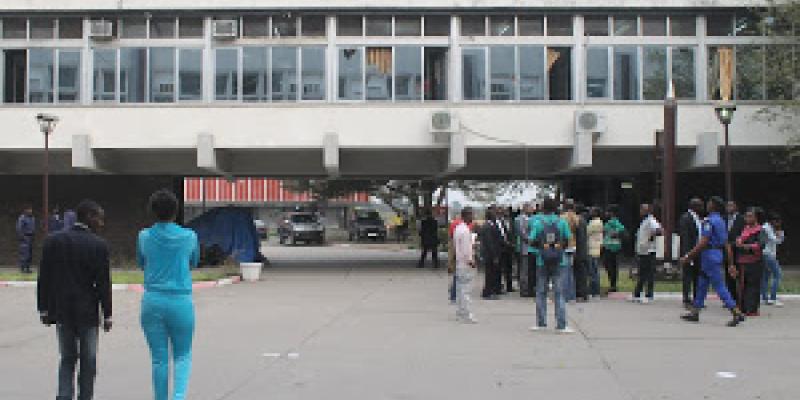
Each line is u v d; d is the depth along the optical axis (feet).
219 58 83.92
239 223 91.76
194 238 22.43
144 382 28.07
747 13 82.89
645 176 97.81
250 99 83.66
